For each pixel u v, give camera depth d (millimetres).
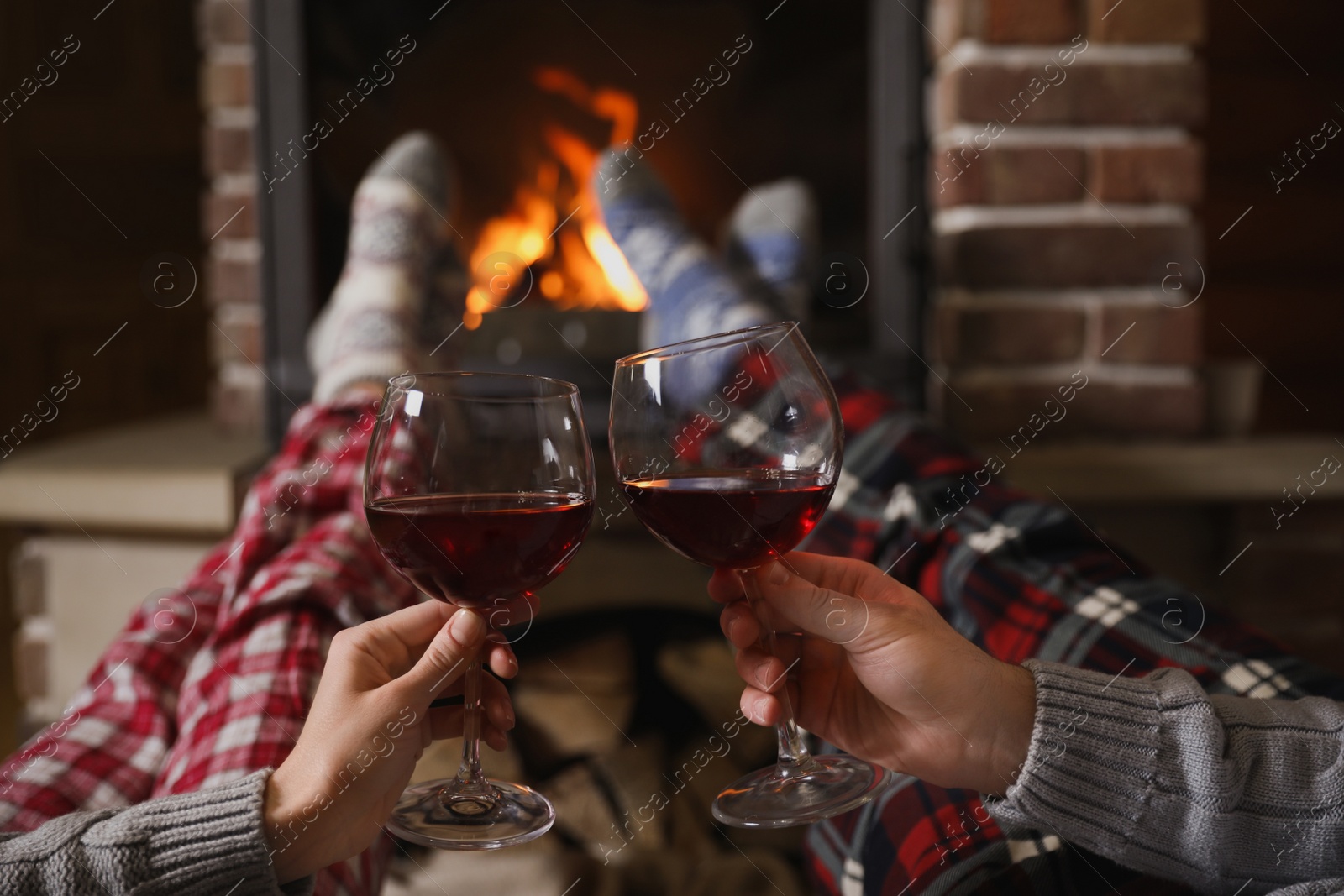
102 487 1229
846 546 928
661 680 1089
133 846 482
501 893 831
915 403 1370
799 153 1511
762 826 500
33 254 2521
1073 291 1353
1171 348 1353
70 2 2498
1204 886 550
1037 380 1359
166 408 2643
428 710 556
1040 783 530
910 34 1339
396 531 479
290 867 497
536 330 1390
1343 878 512
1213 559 1314
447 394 509
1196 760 525
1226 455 1286
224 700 727
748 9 1494
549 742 987
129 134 2562
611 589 1327
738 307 1276
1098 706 533
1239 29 1982
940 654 524
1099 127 1327
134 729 812
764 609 552
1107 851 547
